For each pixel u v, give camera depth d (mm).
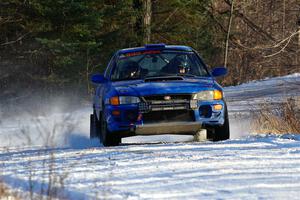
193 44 109125
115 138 27766
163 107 26828
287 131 34156
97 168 18844
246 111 49812
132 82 28578
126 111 27016
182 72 29938
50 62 93625
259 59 138375
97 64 96000
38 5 87875
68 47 86875
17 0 90500
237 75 138250
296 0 143750
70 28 90812
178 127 26969
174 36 103250
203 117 27188
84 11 89188
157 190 15039
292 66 134500
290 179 16172
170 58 30656
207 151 22344
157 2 101875
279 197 13906
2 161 22266
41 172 18359
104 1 97438
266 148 22969
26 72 93312
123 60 30891
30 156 23438
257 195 14148
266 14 145875
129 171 18047
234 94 76562
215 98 27469
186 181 16125
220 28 128375
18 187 15445
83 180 16672
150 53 31000
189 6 103062
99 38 96000
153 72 29953
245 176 16703
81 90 91750
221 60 133375
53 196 13867
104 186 15695
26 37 94188
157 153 22016
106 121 27625
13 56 95125
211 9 123188
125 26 96562
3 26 94625
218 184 15609
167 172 17656
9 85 95125
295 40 133000
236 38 131875
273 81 90812
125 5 92250
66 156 22609
